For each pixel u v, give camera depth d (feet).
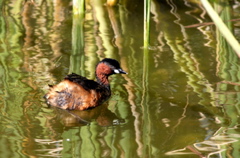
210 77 42.70
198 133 33.37
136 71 44.01
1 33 51.47
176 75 43.16
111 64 39.81
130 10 60.54
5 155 29.71
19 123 33.83
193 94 39.52
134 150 31.07
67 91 37.06
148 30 48.52
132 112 36.63
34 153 30.19
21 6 60.08
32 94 38.32
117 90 40.52
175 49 49.19
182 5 61.87
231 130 33.73
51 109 36.63
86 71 43.32
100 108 37.73
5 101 36.83
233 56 47.37
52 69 43.37
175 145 31.83
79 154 30.27
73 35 52.01
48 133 32.99
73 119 35.73
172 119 35.40
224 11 59.06
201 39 51.85
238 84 41.24
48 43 49.52
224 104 37.76
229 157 30.09
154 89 40.52
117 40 51.31
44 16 57.31
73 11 57.26
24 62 44.52
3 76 41.24
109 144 31.81
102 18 57.57
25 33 51.96
